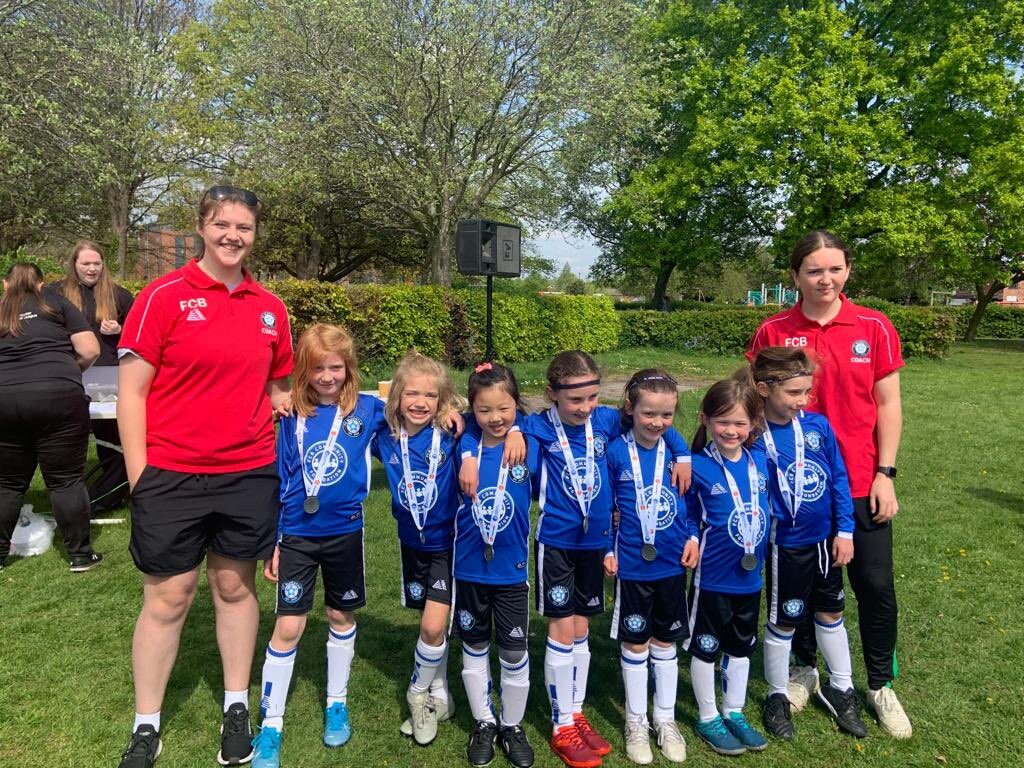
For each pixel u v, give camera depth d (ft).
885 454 9.27
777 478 9.06
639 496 8.80
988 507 19.08
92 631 11.64
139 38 54.39
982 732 9.30
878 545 9.35
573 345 61.11
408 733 9.27
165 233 71.31
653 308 86.43
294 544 8.77
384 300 43.06
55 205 59.26
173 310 7.95
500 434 8.63
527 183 61.82
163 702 9.85
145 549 8.09
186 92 60.95
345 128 49.73
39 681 10.19
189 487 8.19
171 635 8.52
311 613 12.74
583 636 9.18
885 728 9.36
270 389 9.44
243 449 8.43
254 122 54.80
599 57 50.96
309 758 8.78
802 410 9.29
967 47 55.88
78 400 13.71
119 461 17.85
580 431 8.86
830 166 59.93
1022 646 11.53
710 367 55.21
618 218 74.59
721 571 8.88
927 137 61.31
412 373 8.71
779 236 66.13
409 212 59.36
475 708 9.04
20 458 13.78
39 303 13.60
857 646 11.69
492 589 8.74
